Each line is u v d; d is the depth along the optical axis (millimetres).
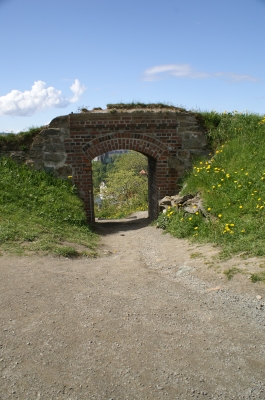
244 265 5039
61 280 5008
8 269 5270
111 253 7160
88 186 10078
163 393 2793
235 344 3426
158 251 7012
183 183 9867
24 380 2898
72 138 9844
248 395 2764
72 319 3879
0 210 7738
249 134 9773
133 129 9836
